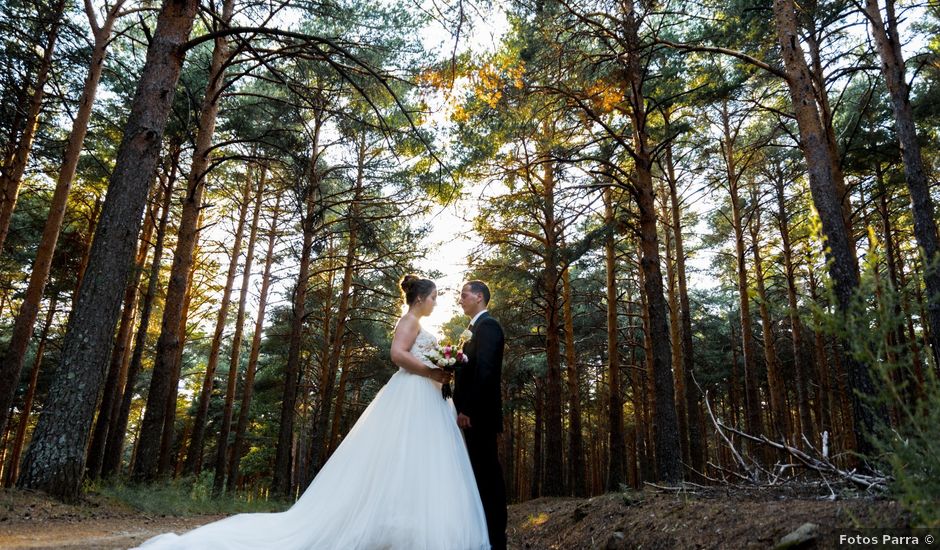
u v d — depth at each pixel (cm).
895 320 209
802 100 774
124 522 601
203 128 1123
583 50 1066
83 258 1698
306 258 1641
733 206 1764
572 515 636
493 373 379
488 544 348
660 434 905
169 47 725
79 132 1170
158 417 1023
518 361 2209
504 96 1005
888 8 1002
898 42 979
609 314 1692
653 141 1241
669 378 934
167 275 2192
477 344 395
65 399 632
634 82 1045
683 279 1688
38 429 628
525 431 4272
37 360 1991
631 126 1312
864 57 1067
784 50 809
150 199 1633
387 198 1709
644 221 1024
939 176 1633
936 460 206
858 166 1303
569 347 1744
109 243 666
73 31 1170
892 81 949
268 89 1448
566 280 1722
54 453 620
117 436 1480
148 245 1778
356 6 1162
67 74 1298
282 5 1085
